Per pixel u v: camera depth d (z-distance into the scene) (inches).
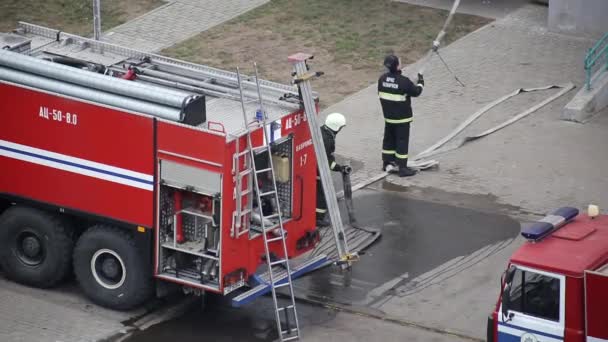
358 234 1533.0
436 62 2156.7
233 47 2249.0
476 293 1369.3
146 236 1273.4
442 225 1562.5
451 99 2007.9
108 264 1316.4
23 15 2406.5
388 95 1699.1
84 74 1296.8
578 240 1109.1
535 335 1079.0
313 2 2445.9
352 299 1362.0
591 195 1638.8
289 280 1282.0
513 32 2285.9
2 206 1406.3
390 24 2330.2
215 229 1246.9
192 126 1218.6
